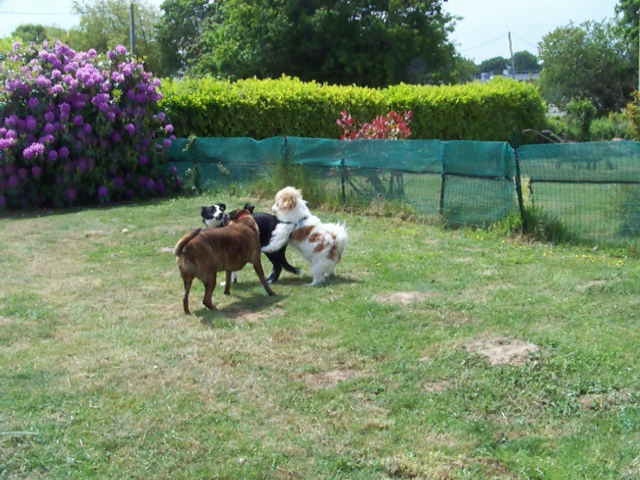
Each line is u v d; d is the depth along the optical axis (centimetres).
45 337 619
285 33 3030
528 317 637
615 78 4356
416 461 391
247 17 3100
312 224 783
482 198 1048
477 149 1041
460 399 470
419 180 1144
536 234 978
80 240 1074
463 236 1026
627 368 509
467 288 746
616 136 2889
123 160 1529
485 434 425
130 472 386
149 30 5350
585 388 480
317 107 2009
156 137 1647
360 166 1232
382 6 3138
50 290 777
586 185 927
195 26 4731
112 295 756
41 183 1477
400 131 1547
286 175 1361
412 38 3145
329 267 785
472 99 2433
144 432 429
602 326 606
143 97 1557
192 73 3544
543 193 974
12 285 799
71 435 426
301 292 754
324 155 1298
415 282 775
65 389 494
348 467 388
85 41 5125
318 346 577
